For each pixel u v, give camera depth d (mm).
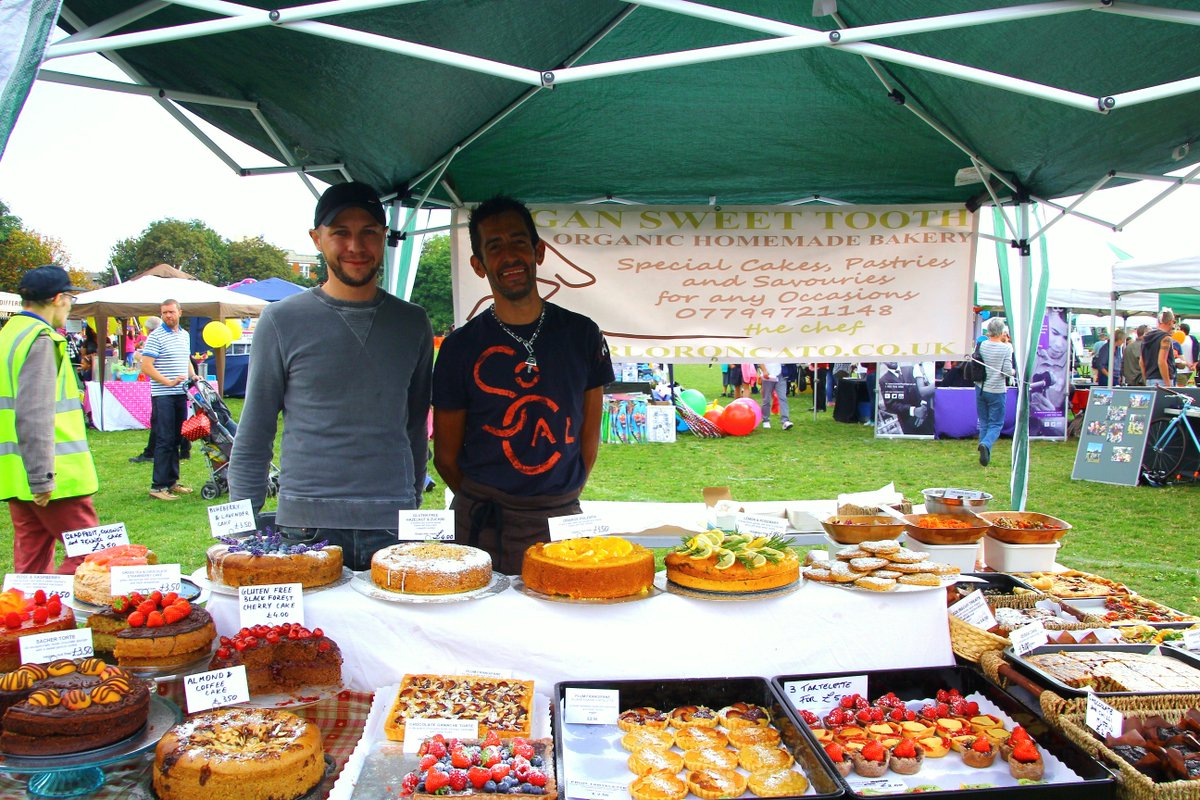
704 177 4602
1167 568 5797
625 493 8461
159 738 1771
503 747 1819
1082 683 2209
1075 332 16562
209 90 2799
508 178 4562
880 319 4512
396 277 4238
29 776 1700
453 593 2178
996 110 3578
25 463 3492
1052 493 8484
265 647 2012
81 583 2352
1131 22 2664
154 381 7930
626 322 4469
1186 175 3666
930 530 3068
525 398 2703
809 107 3787
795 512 4043
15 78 1366
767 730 2057
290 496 2527
